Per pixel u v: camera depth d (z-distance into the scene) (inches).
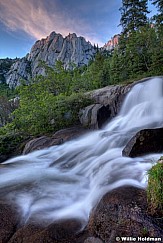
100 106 545.0
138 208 132.2
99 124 510.3
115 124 494.9
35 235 149.3
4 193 214.8
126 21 1507.1
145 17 1418.6
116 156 276.4
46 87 1021.8
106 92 624.1
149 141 254.2
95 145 366.6
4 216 172.4
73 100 620.7
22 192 216.1
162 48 869.2
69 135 464.8
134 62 958.4
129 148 257.1
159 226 119.0
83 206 182.9
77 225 154.6
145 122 432.8
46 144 445.1
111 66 1059.3
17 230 159.9
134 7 1448.1
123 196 146.0
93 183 220.8
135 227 124.0
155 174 133.5
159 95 517.0
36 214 174.9
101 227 138.7
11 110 1333.7
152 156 246.1
